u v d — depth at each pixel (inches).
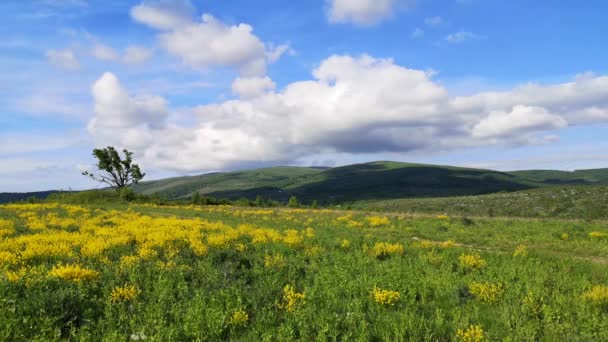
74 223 910.4
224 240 617.3
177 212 1628.9
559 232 935.7
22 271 357.7
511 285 394.9
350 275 424.2
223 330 273.4
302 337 259.6
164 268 422.9
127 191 2610.7
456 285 389.7
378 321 292.4
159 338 241.0
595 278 455.8
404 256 586.9
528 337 264.5
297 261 503.5
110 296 316.2
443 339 267.1
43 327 251.1
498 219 1315.2
